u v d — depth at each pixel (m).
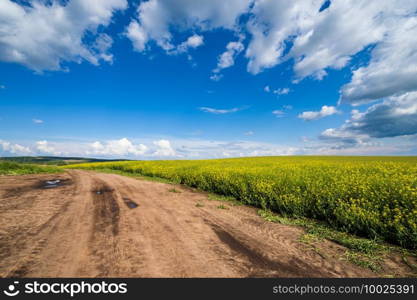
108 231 5.05
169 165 26.05
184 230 5.25
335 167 14.20
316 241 4.77
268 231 5.38
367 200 5.78
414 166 12.39
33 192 10.16
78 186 12.34
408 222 4.43
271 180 9.11
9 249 4.02
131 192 10.62
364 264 3.74
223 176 11.08
